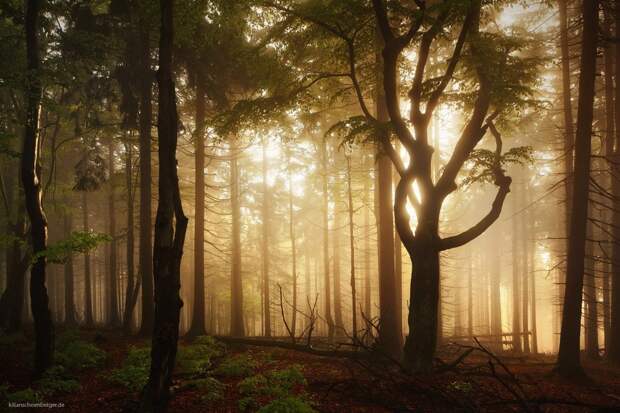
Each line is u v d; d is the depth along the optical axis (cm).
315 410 759
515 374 1141
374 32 1117
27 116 995
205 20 1434
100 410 774
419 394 847
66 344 1248
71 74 1583
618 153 1593
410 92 1056
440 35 1069
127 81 1600
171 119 726
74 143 2369
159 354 680
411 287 1023
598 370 1394
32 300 965
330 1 1063
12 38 1421
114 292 2616
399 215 1034
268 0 1056
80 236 957
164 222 702
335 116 1961
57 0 1500
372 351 1030
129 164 2036
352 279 1573
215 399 820
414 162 1033
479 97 1047
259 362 1151
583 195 1224
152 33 1612
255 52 1158
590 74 1249
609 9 1341
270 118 1229
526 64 1084
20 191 1647
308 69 1252
